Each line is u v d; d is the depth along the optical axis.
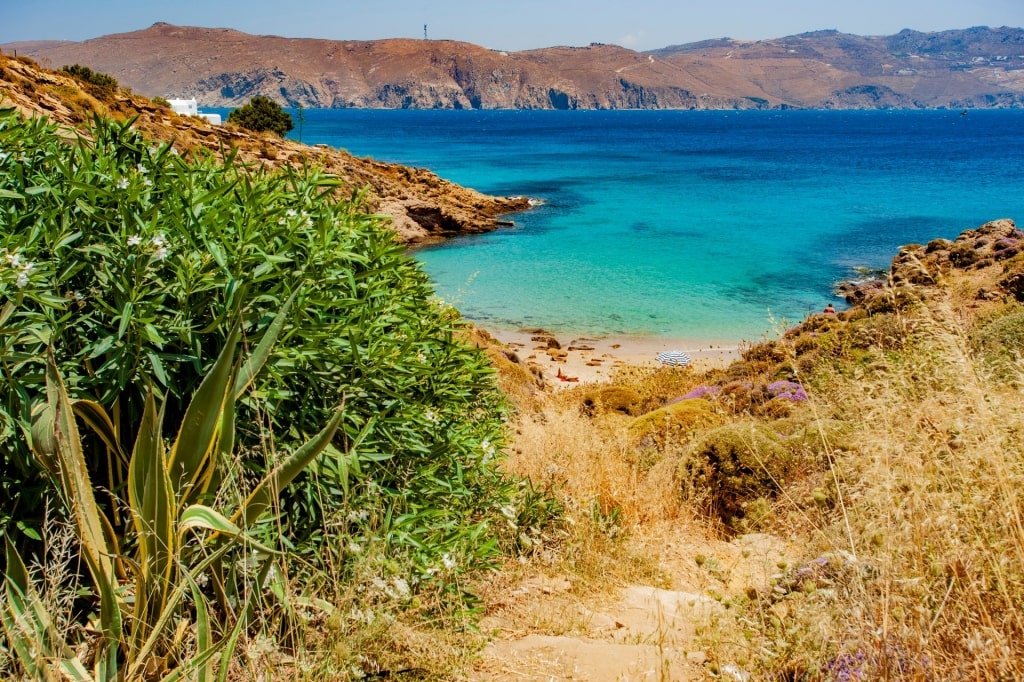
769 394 10.49
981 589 3.06
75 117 29.53
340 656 3.07
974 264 20.52
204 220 3.65
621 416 12.70
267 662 2.90
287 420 3.75
